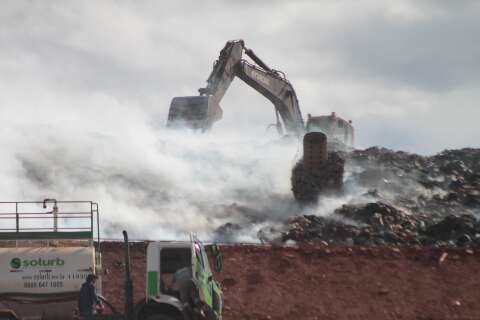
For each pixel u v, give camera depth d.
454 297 81.12
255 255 90.44
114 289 82.75
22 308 64.81
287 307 79.75
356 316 77.81
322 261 89.12
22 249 65.50
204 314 63.03
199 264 63.03
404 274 85.88
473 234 106.25
